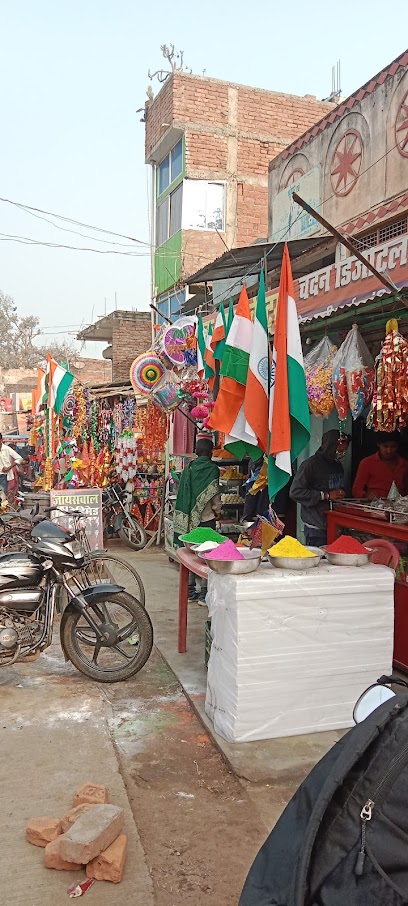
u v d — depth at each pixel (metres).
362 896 1.38
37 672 5.00
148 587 7.47
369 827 1.41
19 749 3.71
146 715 4.19
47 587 4.66
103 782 3.35
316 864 1.44
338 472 5.84
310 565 3.83
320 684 3.71
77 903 2.52
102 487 10.48
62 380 10.64
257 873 1.62
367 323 4.91
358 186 7.44
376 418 4.37
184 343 7.55
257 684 3.61
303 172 8.68
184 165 14.87
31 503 7.89
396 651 4.44
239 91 15.27
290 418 4.09
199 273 9.05
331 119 7.97
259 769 3.36
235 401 4.52
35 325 48.78
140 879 2.65
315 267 8.65
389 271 4.27
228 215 15.26
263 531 4.14
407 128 6.57
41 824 2.90
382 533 4.66
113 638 4.71
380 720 1.49
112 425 10.80
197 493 6.26
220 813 3.08
